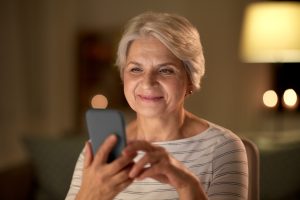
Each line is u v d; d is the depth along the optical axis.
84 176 0.98
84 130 3.67
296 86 3.93
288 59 3.00
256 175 1.31
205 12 3.90
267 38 2.92
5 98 3.44
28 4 3.55
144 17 1.18
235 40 3.95
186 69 1.20
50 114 3.68
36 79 3.61
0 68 3.40
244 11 3.92
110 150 0.92
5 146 3.45
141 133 1.32
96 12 3.80
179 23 1.16
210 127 1.30
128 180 0.94
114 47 3.79
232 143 1.25
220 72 3.95
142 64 1.17
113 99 3.80
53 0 3.62
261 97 3.99
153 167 0.92
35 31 3.59
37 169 2.39
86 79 3.80
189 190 0.97
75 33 3.77
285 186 2.24
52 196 2.31
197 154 1.26
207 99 3.96
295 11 2.90
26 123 3.58
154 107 1.17
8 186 2.42
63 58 3.70
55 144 2.39
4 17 3.41
